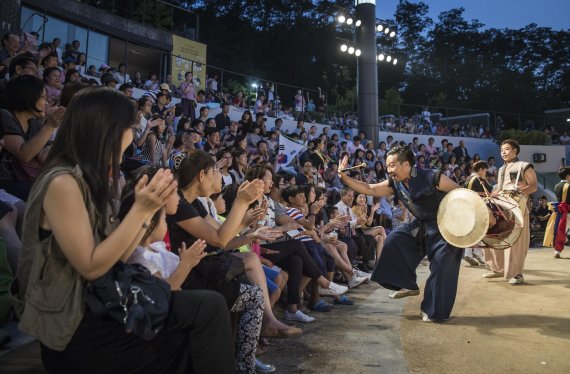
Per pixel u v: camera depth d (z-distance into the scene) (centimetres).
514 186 596
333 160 1188
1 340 247
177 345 178
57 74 546
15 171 342
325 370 294
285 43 3672
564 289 554
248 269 312
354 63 3775
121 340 166
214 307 182
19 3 1171
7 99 350
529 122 2558
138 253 197
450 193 413
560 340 356
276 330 301
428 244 431
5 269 281
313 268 437
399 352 329
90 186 165
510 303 482
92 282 163
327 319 427
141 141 548
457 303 485
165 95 855
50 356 170
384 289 588
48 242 159
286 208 483
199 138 605
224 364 182
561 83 4703
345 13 1725
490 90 4269
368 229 744
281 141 1017
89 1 1584
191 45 1778
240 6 3650
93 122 166
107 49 1576
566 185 888
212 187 315
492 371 292
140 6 1716
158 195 156
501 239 453
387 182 466
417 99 4519
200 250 214
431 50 4781
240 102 1524
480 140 2066
